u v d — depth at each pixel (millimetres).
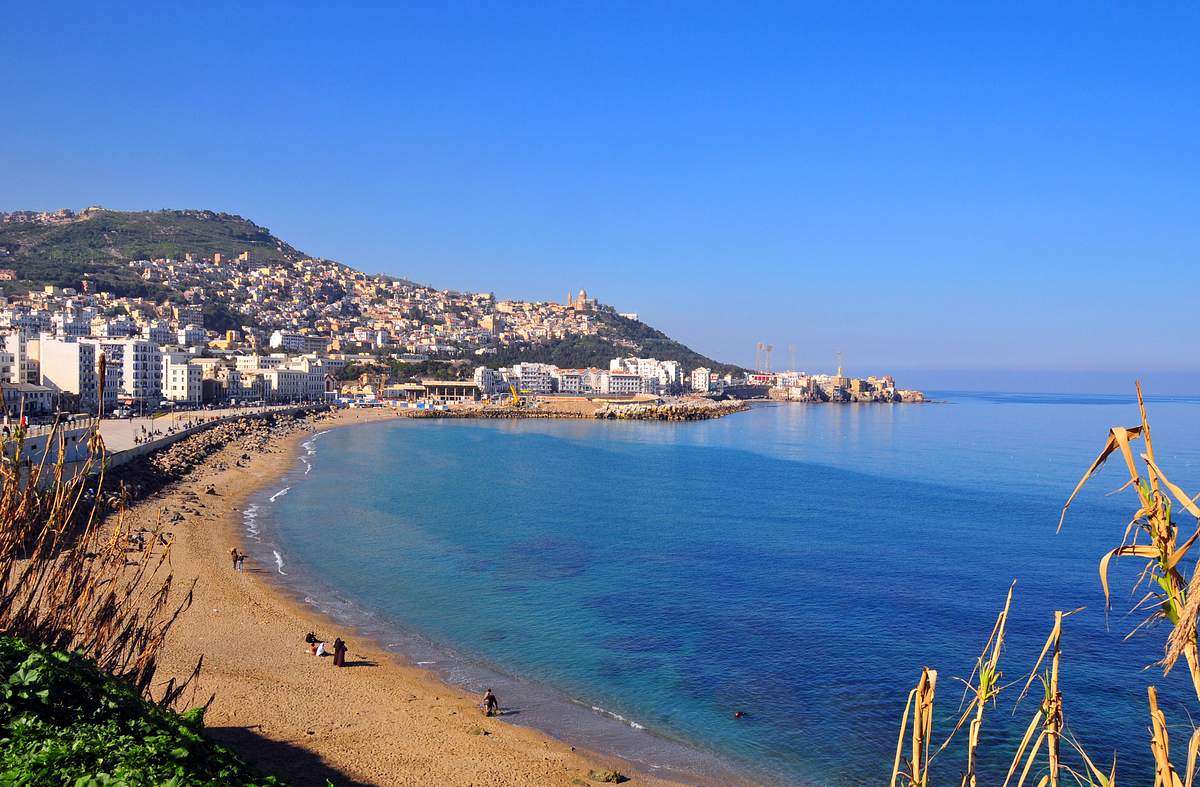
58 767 17328
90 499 71562
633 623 54938
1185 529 73938
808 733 39000
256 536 77375
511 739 37375
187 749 19312
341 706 39531
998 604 60094
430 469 140875
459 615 55906
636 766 35594
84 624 24609
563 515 96875
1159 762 7930
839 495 118625
